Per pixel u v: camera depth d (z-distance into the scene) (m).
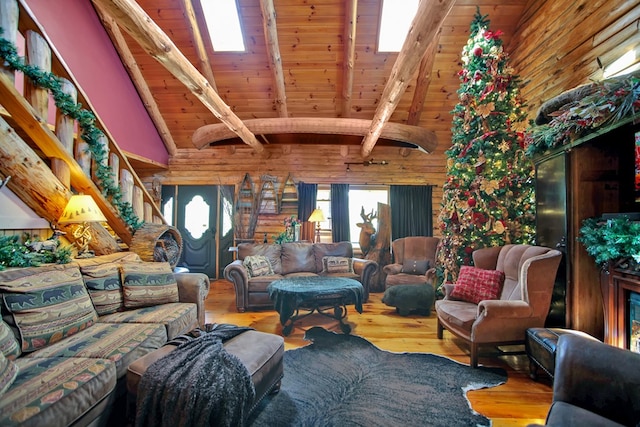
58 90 2.57
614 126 2.01
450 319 2.75
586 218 2.38
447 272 3.67
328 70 4.99
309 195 5.99
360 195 6.15
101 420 1.52
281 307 3.14
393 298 3.89
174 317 2.36
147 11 4.38
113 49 4.64
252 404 1.60
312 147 6.11
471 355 2.51
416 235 5.89
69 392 1.34
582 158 2.40
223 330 2.09
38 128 2.45
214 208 6.18
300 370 2.43
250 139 4.57
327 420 1.82
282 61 4.89
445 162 6.07
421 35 2.20
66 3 3.84
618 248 1.91
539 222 2.88
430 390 2.16
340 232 5.89
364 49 4.70
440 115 5.57
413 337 3.16
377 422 1.81
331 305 3.28
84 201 2.54
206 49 4.78
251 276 4.22
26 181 2.51
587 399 1.31
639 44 2.87
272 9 4.11
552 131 2.50
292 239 5.47
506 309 2.44
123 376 1.70
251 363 1.74
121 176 3.54
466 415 1.88
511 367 2.52
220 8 4.41
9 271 1.88
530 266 2.46
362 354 2.73
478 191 3.29
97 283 2.39
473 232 3.37
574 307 2.42
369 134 4.38
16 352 1.62
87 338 1.91
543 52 4.03
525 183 3.25
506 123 3.32
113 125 4.66
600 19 3.22
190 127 5.89
